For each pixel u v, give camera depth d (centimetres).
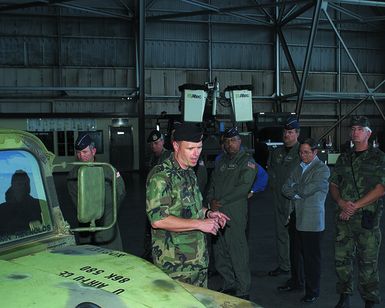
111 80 2011
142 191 1353
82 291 183
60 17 1933
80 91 1986
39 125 1817
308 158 460
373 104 2344
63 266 207
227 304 223
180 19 2053
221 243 484
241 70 2145
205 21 2075
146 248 573
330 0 1611
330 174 465
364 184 413
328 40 2242
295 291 506
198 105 892
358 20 2042
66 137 1842
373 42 2300
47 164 246
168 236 293
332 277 562
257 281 546
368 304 422
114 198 244
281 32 2123
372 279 417
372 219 409
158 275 209
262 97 2164
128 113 1923
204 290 243
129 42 2014
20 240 227
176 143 294
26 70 1923
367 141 423
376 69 2317
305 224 458
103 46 1991
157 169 294
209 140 962
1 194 225
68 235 246
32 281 187
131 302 183
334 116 2291
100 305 176
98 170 229
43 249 232
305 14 2184
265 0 2122
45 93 1958
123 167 1914
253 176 457
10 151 231
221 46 2114
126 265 214
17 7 1745
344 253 435
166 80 2067
